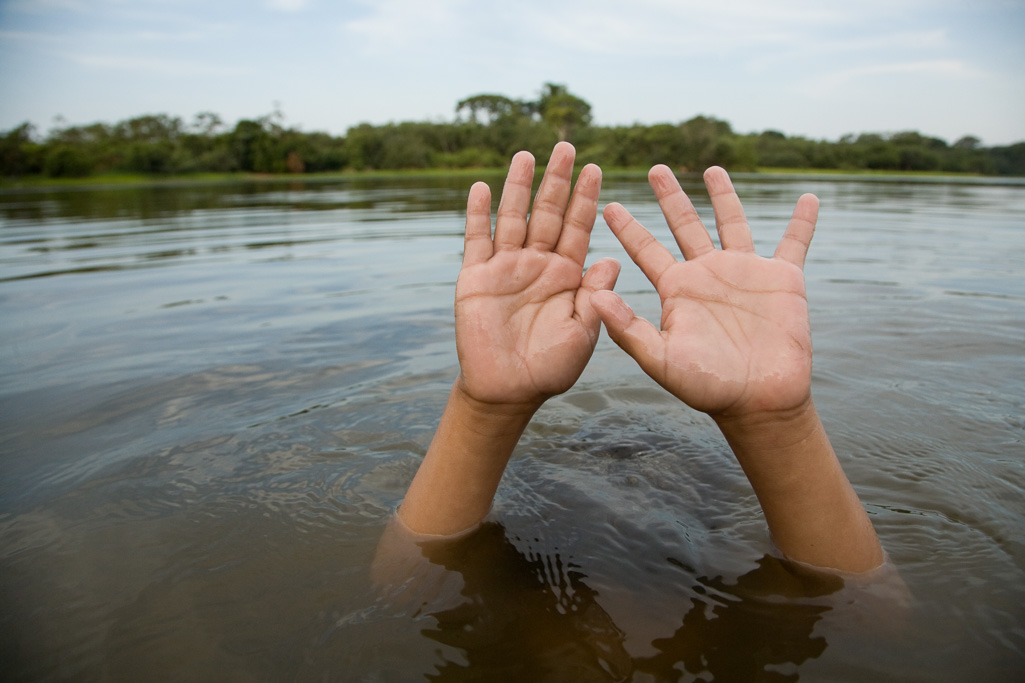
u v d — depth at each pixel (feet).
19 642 1.09
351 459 1.66
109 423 1.90
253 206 11.27
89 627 1.12
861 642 1.06
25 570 1.26
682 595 1.17
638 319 1.22
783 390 1.14
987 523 1.35
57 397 2.11
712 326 1.20
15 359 2.52
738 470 1.57
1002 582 1.18
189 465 1.64
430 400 2.03
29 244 6.03
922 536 1.31
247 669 1.03
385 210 10.09
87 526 1.39
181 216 9.20
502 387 1.21
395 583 1.21
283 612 1.14
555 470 1.58
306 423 1.87
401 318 3.09
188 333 2.86
